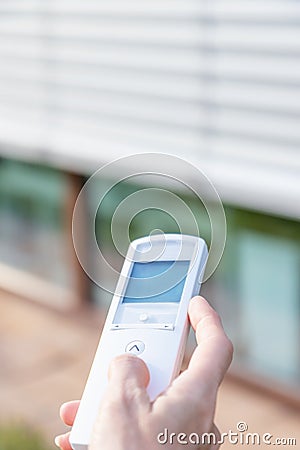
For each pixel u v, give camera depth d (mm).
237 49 2207
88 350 2695
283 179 2131
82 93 2670
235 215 2404
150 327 671
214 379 558
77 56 2660
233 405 2340
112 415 524
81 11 2615
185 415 527
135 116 2525
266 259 2352
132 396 539
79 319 2857
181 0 2328
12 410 2361
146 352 649
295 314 2305
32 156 2867
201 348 584
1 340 2795
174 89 2398
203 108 2326
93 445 516
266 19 2121
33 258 3014
